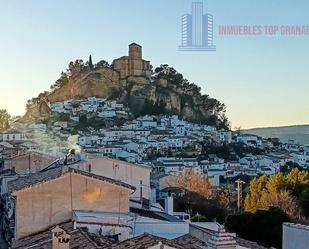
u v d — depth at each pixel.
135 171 50.84
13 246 28.33
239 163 185.50
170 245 20.58
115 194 31.16
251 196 81.12
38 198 30.48
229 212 74.56
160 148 196.00
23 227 30.34
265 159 192.25
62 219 30.55
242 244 29.11
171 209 44.75
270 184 78.38
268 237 49.19
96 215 29.30
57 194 30.64
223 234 18.78
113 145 180.25
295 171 87.06
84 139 196.50
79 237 24.72
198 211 72.81
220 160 186.00
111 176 49.19
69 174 30.73
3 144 128.62
